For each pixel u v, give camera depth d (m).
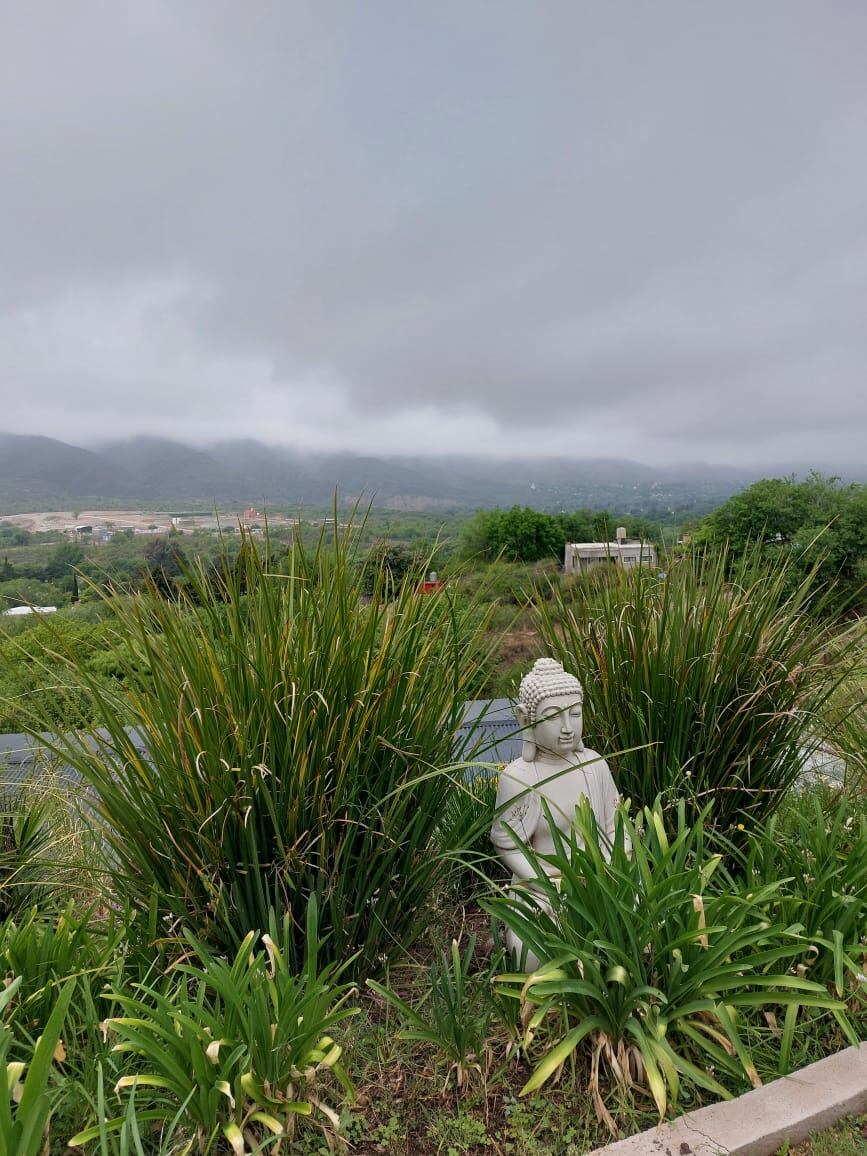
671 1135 1.93
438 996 2.30
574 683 2.81
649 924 2.05
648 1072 1.91
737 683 3.23
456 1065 2.18
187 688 2.37
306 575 2.69
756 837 3.01
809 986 2.07
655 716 3.24
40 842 3.39
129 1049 1.93
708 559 3.67
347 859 2.36
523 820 2.77
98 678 2.79
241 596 2.71
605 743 3.39
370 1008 2.53
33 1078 1.50
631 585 3.55
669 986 2.10
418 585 2.80
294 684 2.23
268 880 2.36
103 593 2.68
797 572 3.68
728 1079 2.20
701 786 3.24
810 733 3.53
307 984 2.03
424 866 2.50
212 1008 2.25
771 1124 1.96
